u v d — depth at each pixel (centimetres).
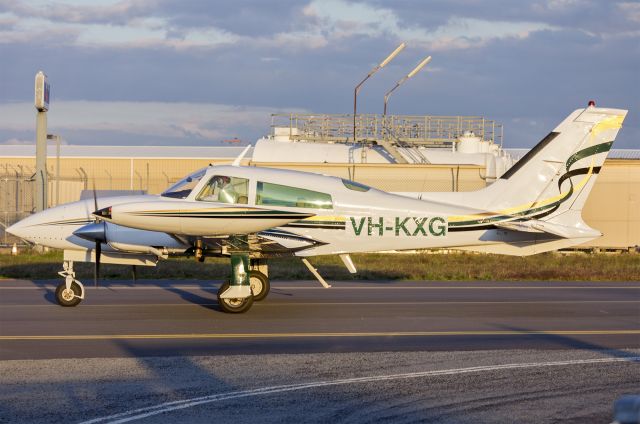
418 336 1295
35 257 2789
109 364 1034
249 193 1623
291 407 822
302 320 1461
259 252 1639
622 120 1806
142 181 4544
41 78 3028
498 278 2362
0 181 3784
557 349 1177
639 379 965
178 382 930
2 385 909
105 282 2083
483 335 1310
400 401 850
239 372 990
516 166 1805
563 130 1802
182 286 1992
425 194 1811
